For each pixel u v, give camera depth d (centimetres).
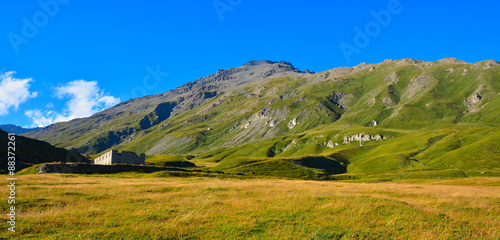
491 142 19462
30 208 2770
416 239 1944
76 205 2958
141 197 3431
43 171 7694
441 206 3006
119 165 8619
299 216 2475
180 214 2591
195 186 4503
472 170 16012
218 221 2330
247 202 3092
